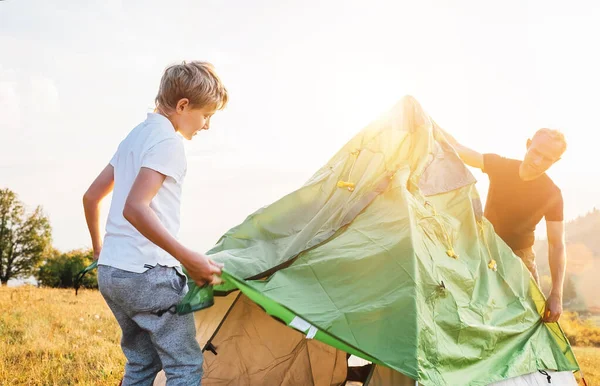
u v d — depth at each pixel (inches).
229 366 148.8
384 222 124.5
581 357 335.3
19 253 1565.0
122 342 102.7
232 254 129.3
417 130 148.1
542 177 167.2
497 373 123.3
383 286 110.9
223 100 102.0
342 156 152.2
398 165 140.2
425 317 108.9
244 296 150.3
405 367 100.0
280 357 151.9
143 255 91.2
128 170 93.7
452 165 148.3
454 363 113.0
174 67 98.3
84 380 180.9
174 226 93.0
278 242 137.3
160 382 136.4
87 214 106.3
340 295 111.2
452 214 142.3
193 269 85.6
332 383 153.6
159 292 91.9
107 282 91.7
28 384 174.2
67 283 1254.3
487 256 144.2
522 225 168.7
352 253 118.3
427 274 114.9
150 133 93.4
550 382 135.9
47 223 1615.4
